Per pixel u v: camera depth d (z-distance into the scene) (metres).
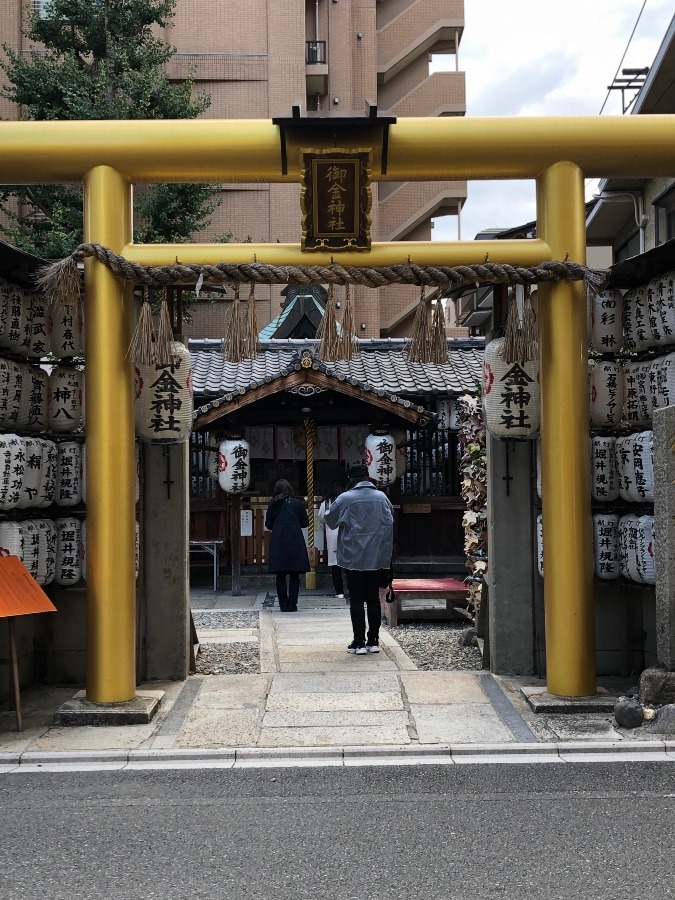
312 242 6.41
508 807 4.46
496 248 6.50
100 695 6.29
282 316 19.00
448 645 9.17
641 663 7.48
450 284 6.45
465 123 6.49
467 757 5.39
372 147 6.42
